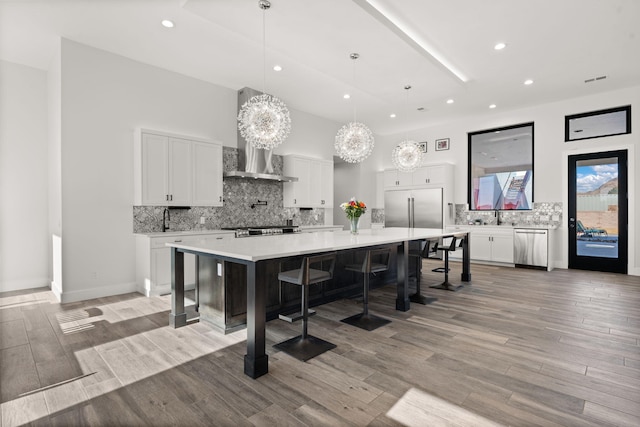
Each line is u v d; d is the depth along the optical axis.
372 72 4.58
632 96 5.62
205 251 2.68
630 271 5.66
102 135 4.34
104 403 1.91
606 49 4.27
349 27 3.42
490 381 2.15
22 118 4.62
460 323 3.26
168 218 4.96
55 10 3.47
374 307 3.81
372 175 8.88
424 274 5.80
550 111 6.43
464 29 3.82
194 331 3.04
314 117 7.25
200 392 2.02
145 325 3.20
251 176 5.52
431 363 2.40
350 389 2.06
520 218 6.86
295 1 2.99
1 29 3.80
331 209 7.63
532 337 2.89
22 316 3.47
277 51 4.34
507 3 3.33
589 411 1.82
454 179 7.74
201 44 4.21
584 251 6.14
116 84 4.47
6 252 4.52
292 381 2.16
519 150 6.98
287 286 3.48
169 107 4.98
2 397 1.97
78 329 3.09
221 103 5.61
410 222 7.86
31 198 4.69
